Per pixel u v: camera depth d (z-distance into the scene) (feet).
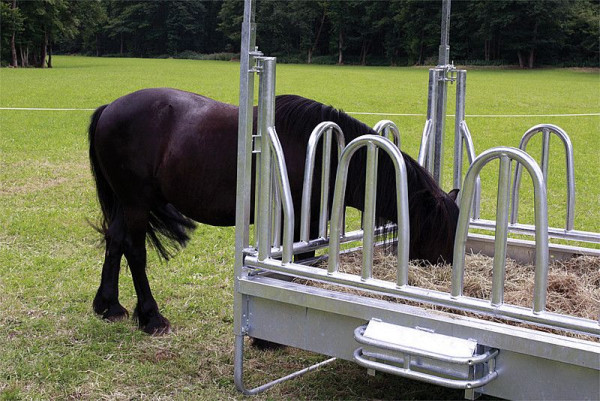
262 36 199.21
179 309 13.15
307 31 195.83
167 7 233.55
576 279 10.05
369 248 8.09
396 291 7.88
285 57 199.52
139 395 9.55
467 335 7.23
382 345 7.48
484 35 155.43
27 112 53.21
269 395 9.61
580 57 157.69
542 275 6.86
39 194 24.50
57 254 16.84
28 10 152.46
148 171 11.43
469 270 11.01
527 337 6.83
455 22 162.30
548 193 26.21
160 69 131.34
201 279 15.07
